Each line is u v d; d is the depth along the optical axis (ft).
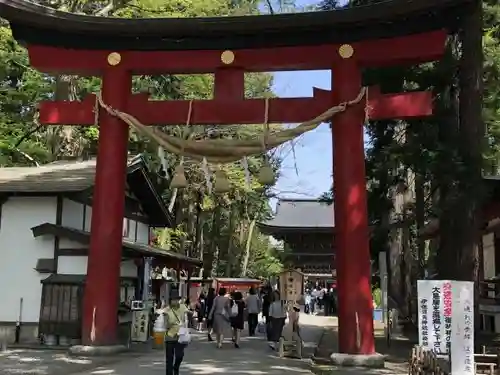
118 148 46.32
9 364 40.40
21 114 92.12
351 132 43.01
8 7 43.24
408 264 78.43
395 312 73.10
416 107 42.34
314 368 41.04
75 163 71.72
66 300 52.70
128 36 45.44
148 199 74.02
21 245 55.88
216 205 125.90
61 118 46.91
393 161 53.31
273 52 44.88
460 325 29.86
